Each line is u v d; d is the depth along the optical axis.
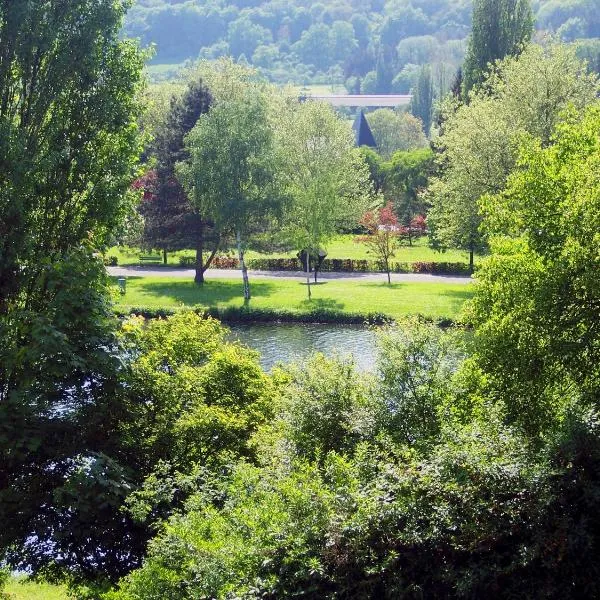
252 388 16.88
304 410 14.44
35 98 17.17
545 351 14.72
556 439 10.27
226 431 14.96
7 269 15.92
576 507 9.46
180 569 9.84
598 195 13.90
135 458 14.80
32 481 14.44
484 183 44.31
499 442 10.62
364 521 9.42
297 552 9.27
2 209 15.61
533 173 15.94
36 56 17.05
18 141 15.62
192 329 18.00
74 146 17.20
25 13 16.06
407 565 9.47
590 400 12.82
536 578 9.15
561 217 14.70
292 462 11.98
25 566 14.18
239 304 48.44
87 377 14.75
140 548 13.88
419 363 14.44
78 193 17.33
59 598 14.80
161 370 16.77
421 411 13.77
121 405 14.88
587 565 9.06
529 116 42.97
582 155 15.72
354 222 62.41
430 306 46.16
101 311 14.80
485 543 9.31
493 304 16.88
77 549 14.05
